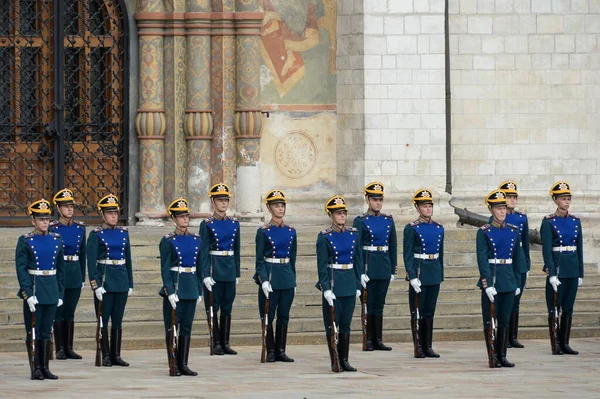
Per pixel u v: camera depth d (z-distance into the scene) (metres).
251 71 65.38
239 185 65.75
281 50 66.88
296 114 67.12
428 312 50.59
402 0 65.19
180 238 45.72
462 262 61.19
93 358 49.88
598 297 61.00
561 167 69.00
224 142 65.56
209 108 65.56
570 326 52.06
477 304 57.84
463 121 68.25
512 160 68.69
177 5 65.12
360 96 65.25
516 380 44.22
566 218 52.19
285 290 49.03
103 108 66.38
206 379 44.16
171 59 65.44
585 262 68.06
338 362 46.00
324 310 46.38
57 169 65.62
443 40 65.50
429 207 51.03
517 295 53.53
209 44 65.50
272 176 67.00
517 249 48.19
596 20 69.12
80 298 54.59
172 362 44.84
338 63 66.56
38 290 44.47
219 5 65.19
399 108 65.25
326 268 46.25
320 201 67.19
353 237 46.69
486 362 48.94
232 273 51.38
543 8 68.75
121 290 47.97
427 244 50.59
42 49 65.56
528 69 68.69
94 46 66.25
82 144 66.31
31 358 44.09
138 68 66.12
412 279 50.16
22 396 40.09
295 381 43.62
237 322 54.44
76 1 66.31
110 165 66.50
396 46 65.19
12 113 65.56
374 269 52.09
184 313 45.38
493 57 68.44
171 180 65.62
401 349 52.94
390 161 65.25
